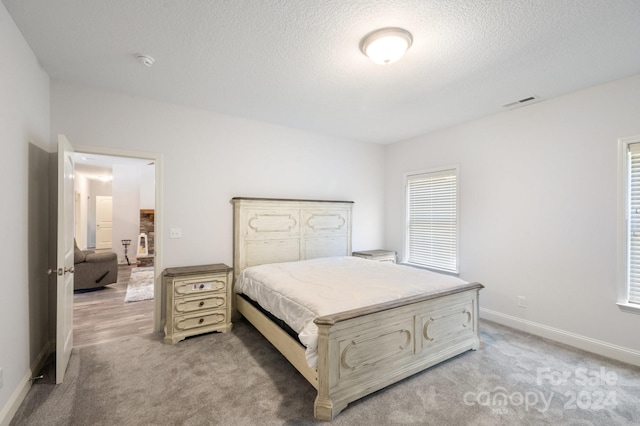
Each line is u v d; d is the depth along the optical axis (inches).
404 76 101.4
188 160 131.9
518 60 90.2
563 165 115.3
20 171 78.7
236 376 89.9
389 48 77.6
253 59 91.4
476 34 77.2
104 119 114.2
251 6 67.7
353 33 77.6
